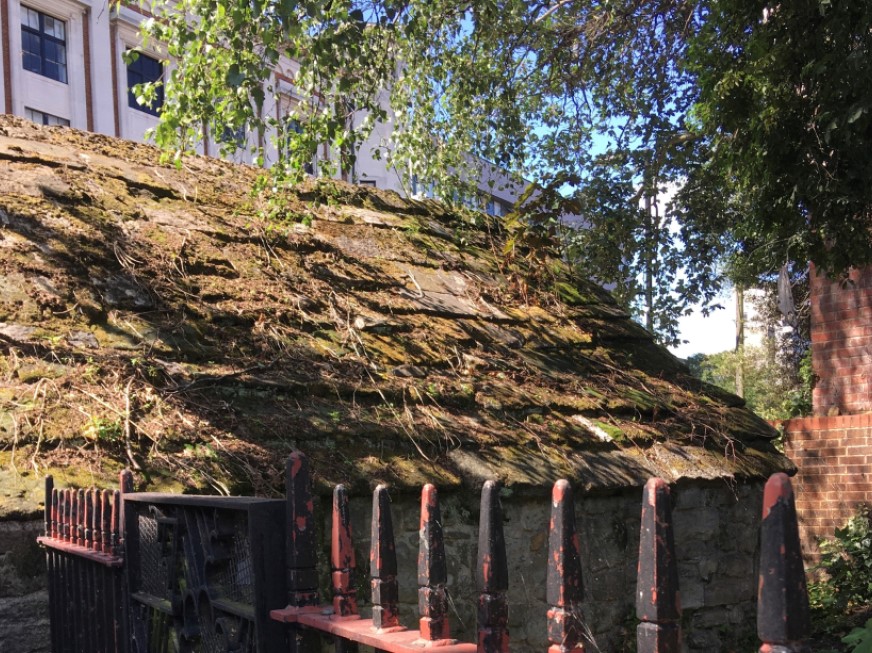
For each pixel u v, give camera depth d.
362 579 4.51
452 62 8.71
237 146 6.06
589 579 5.52
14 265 4.91
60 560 3.48
